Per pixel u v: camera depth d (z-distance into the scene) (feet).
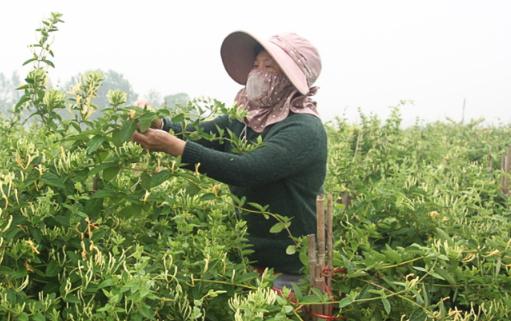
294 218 10.75
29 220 8.21
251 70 11.37
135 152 8.64
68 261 8.54
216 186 11.04
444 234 10.76
